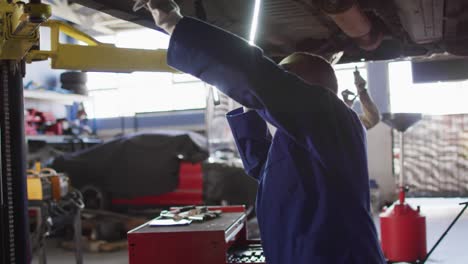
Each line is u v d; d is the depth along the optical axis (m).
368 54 2.72
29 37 1.61
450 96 8.33
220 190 6.38
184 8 2.02
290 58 1.32
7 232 1.86
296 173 1.20
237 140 1.47
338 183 1.16
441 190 8.55
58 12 7.72
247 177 6.38
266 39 2.49
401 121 4.40
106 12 1.99
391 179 8.71
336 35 2.46
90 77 10.71
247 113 1.43
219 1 2.00
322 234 1.15
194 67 1.12
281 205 1.21
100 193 6.70
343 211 1.15
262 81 1.09
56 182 4.27
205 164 6.47
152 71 1.93
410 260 4.09
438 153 8.53
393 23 2.29
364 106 2.57
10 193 1.87
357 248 1.15
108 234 6.05
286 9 2.08
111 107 10.70
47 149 8.26
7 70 1.84
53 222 4.20
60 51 1.84
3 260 1.86
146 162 6.57
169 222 2.23
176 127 10.11
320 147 1.13
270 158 1.27
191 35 1.10
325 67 1.30
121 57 1.90
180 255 2.02
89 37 1.96
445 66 3.25
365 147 1.24
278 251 1.22
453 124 8.42
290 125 1.12
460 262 4.61
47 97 8.15
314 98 1.14
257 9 1.91
